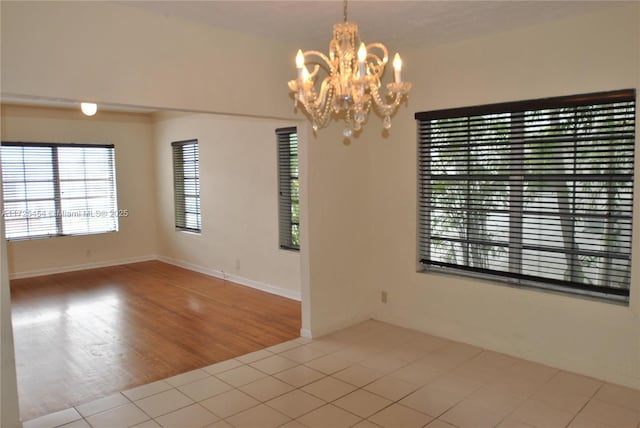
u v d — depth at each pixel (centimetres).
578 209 325
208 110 332
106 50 284
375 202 445
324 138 407
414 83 402
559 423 268
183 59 317
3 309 258
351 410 287
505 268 368
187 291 580
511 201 357
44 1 260
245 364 358
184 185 712
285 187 543
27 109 643
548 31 324
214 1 279
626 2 286
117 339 417
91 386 325
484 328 379
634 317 302
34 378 338
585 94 311
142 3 284
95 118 706
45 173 667
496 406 288
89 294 570
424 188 412
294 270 536
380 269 448
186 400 303
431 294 411
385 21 317
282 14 301
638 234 296
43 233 671
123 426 273
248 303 525
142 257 766
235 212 611
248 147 580
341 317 433
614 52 297
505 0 279
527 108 336
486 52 356
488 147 369
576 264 332
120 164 736
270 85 367
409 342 397
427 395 304
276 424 272
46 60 262
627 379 309
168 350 390
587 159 318
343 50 217
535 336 349
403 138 415
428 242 415
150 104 304
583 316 325
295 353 378
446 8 293
